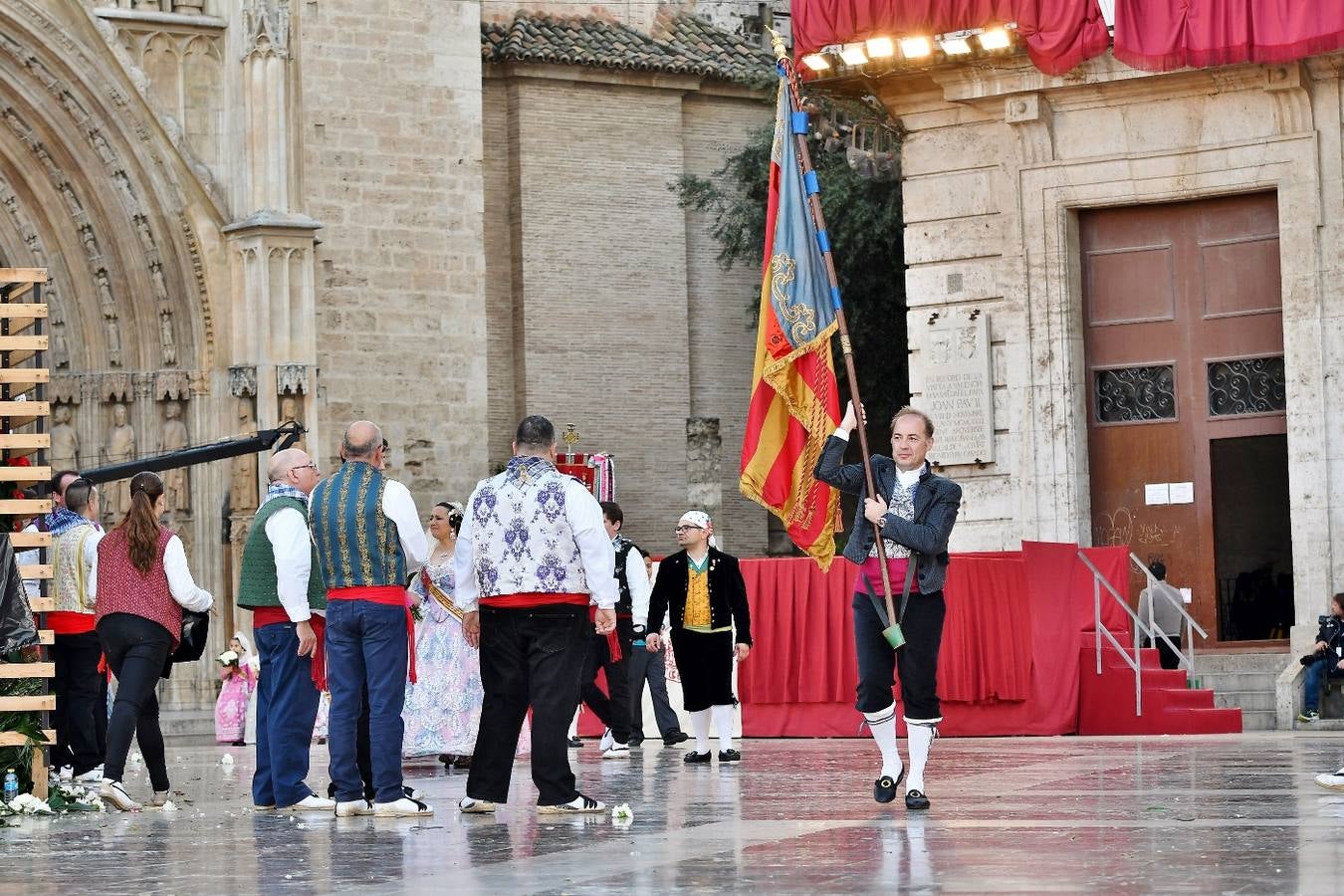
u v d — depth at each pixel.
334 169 34.38
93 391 32.28
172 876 9.04
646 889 7.92
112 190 32.00
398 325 34.78
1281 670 23.80
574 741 22.41
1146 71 24.28
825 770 16.17
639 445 39.53
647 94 39.94
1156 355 25.72
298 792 13.19
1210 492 25.38
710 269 40.75
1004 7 24.62
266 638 13.22
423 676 17.83
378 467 12.54
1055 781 13.84
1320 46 23.09
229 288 32.50
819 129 40.41
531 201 38.75
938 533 11.36
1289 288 24.38
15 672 13.51
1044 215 25.75
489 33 39.03
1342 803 11.30
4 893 8.48
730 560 18.09
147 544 13.77
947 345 26.27
